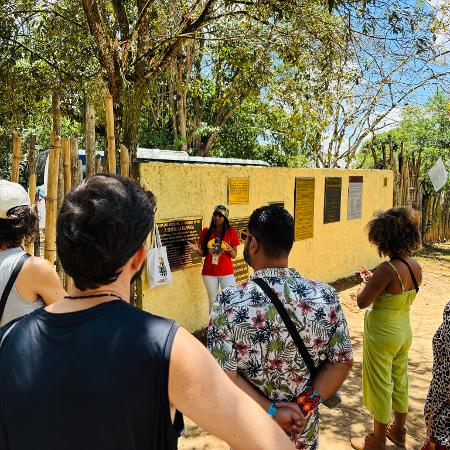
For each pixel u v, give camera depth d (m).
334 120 12.20
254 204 6.96
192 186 5.88
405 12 6.01
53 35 7.10
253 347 1.85
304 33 6.62
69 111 8.56
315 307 1.88
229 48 8.80
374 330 3.37
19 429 1.04
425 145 17.69
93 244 1.10
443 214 16.14
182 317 5.88
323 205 8.76
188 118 14.81
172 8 7.18
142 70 6.14
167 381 1.02
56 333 1.08
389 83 9.27
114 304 1.12
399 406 3.59
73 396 1.00
